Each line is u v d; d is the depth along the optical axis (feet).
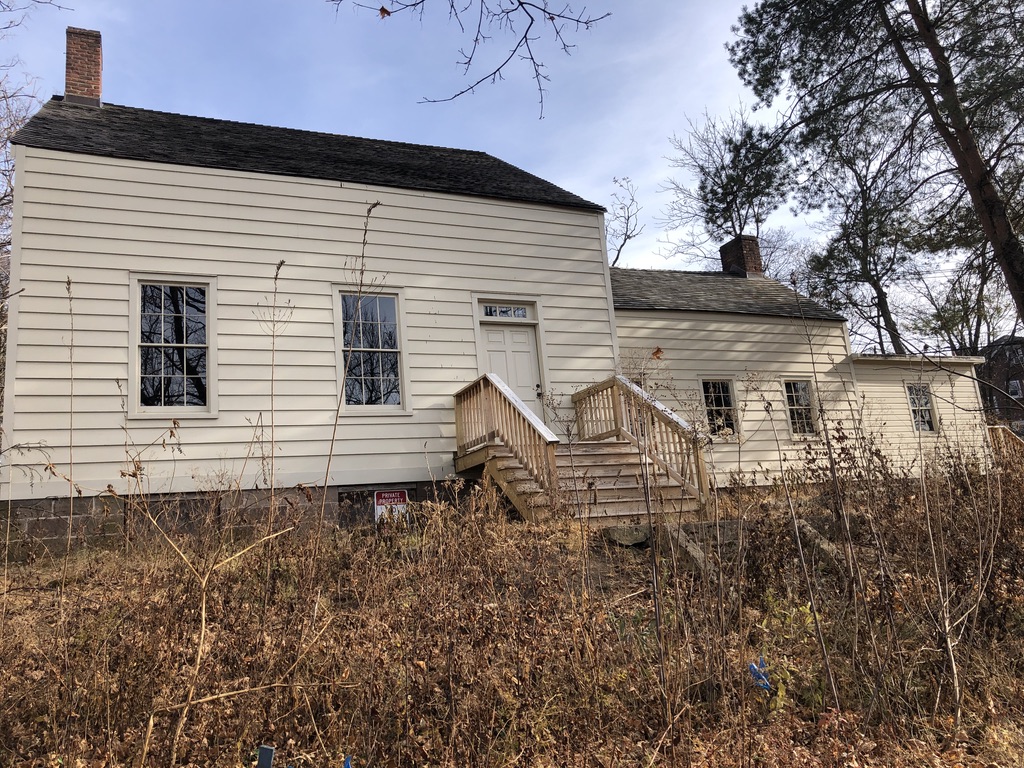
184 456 28.22
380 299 33.63
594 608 13.75
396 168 37.42
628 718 12.55
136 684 11.09
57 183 28.37
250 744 10.80
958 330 65.05
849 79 46.19
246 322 30.55
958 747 13.01
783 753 11.96
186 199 30.45
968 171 43.32
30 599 15.19
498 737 11.70
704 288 56.34
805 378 52.80
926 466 21.67
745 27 47.70
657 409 29.73
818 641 15.31
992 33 42.24
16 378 26.35
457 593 12.64
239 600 12.55
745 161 49.42
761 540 18.53
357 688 11.42
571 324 37.45
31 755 10.55
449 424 33.60
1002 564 17.57
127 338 28.40
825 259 61.11
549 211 38.27
